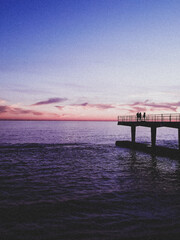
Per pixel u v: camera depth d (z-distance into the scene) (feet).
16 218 34.17
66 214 35.70
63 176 62.34
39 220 33.50
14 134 264.72
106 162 85.20
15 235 29.07
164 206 38.99
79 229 30.60
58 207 38.60
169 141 183.01
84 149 127.85
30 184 53.72
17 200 42.19
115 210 37.24
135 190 48.65
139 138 223.30
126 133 313.94
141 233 29.43
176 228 30.71
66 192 47.21
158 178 60.13
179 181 57.00
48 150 123.13
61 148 132.77
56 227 31.24
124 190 48.67
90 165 79.05
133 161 87.35
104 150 122.83
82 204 40.01
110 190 48.67
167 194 45.83
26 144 155.22
